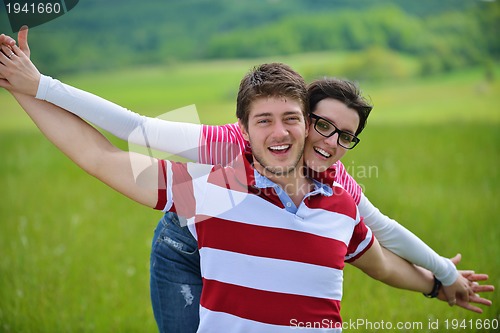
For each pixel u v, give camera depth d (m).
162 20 95.44
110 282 7.56
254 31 84.50
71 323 6.54
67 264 8.05
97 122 3.93
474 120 25.03
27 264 7.99
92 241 9.09
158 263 4.45
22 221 9.84
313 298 3.76
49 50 75.19
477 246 8.09
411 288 4.70
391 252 4.52
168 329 4.42
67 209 11.08
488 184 11.98
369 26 76.75
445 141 17.73
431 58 64.00
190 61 79.31
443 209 9.96
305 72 58.19
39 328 6.44
